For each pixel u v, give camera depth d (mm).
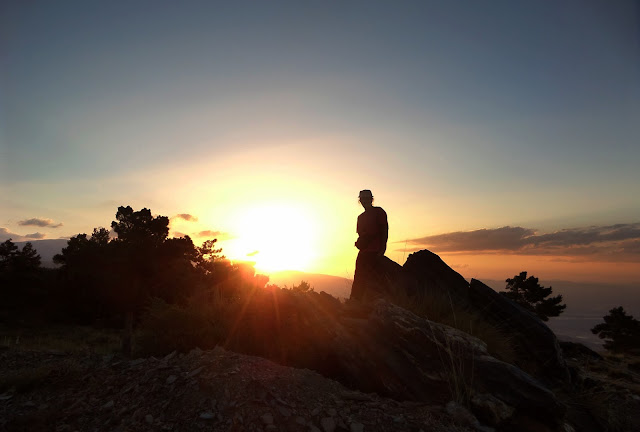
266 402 4070
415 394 4641
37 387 5137
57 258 39875
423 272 8172
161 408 4137
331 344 5469
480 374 4719
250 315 6383
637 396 6449
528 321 6934
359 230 8164
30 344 19938
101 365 5777
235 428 3705
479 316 7027
